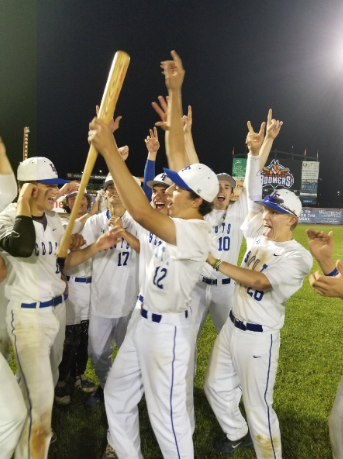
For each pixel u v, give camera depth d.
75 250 2.46
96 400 2.88
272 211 2.23
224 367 2.29
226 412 2.34
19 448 1.94
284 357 3.98
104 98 1.45
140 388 2.16
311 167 30.50
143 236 2.17
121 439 2.11
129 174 1.48
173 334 1.94
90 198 3.97
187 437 1.97
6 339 2.25
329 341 4.46
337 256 10.66
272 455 2.08
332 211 26.00
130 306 2.82
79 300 2.94
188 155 3.08
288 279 2.02
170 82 2.40
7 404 1.72
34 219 2.18
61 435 2.52
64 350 2.84
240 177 27.58
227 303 3.18
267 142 2.91
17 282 2.06
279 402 3.06
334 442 1.89
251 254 2.32
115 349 3.99
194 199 1.86
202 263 1.90
